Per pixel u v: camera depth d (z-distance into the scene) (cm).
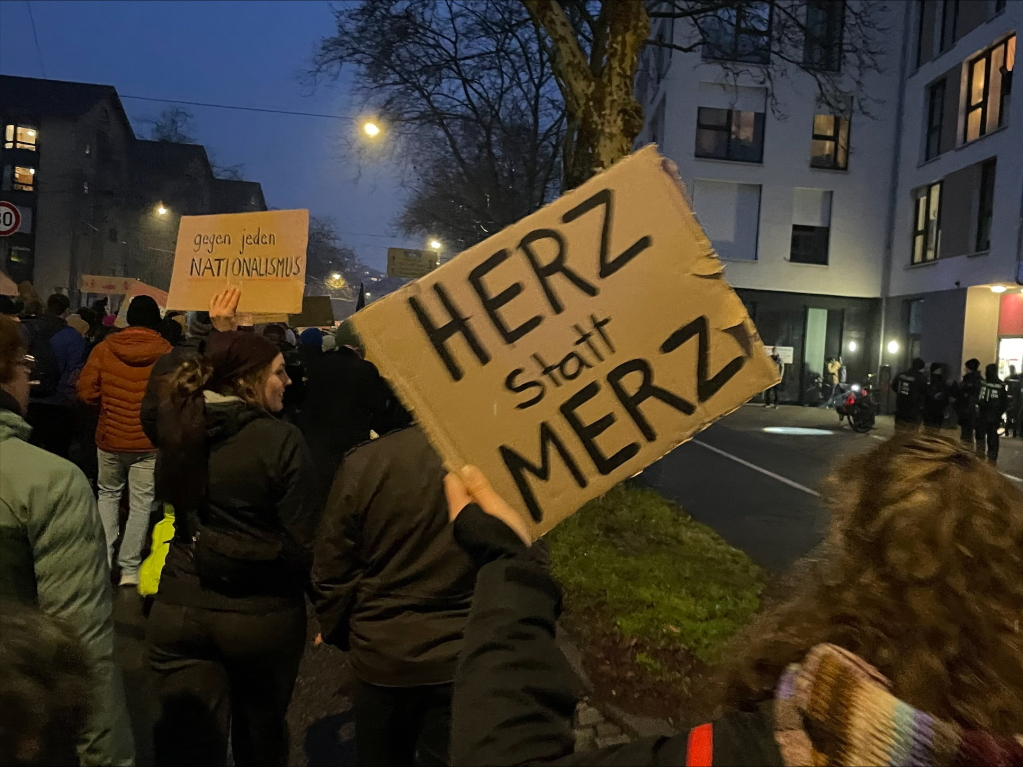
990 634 96
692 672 394
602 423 155
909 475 110
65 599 190
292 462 259
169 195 5281
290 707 392
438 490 234
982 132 2014
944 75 2206
